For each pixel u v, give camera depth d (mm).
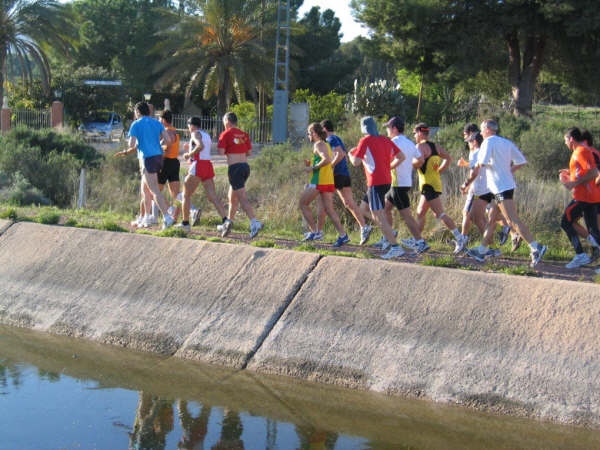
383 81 30906
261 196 13078
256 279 6527
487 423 4770
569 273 6809
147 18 48531
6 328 7074
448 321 5512
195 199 13461
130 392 5441
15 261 7898
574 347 4996
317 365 5617
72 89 36000
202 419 4934
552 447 4418
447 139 16578
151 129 8359
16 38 31531
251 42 32656
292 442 4547
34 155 16609
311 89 48094
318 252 7164
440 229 9672
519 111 27969
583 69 27703
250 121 30219
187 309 6535
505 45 29281
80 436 4645
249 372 5785
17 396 5340
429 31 25688
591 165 6926
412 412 4973
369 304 5883
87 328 6773
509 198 6730
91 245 7691
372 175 7086
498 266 6820
